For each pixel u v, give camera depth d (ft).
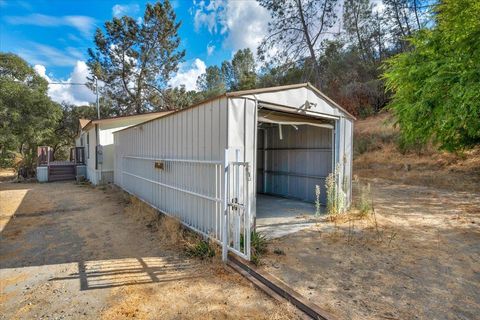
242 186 13.05
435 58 18.33
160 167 19.81
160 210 20.21
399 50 58.29
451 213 19.61
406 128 21.65
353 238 14.20
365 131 50.21
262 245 12.63
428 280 9.70
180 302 8.82
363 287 9.20
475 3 15.88
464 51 16.37
